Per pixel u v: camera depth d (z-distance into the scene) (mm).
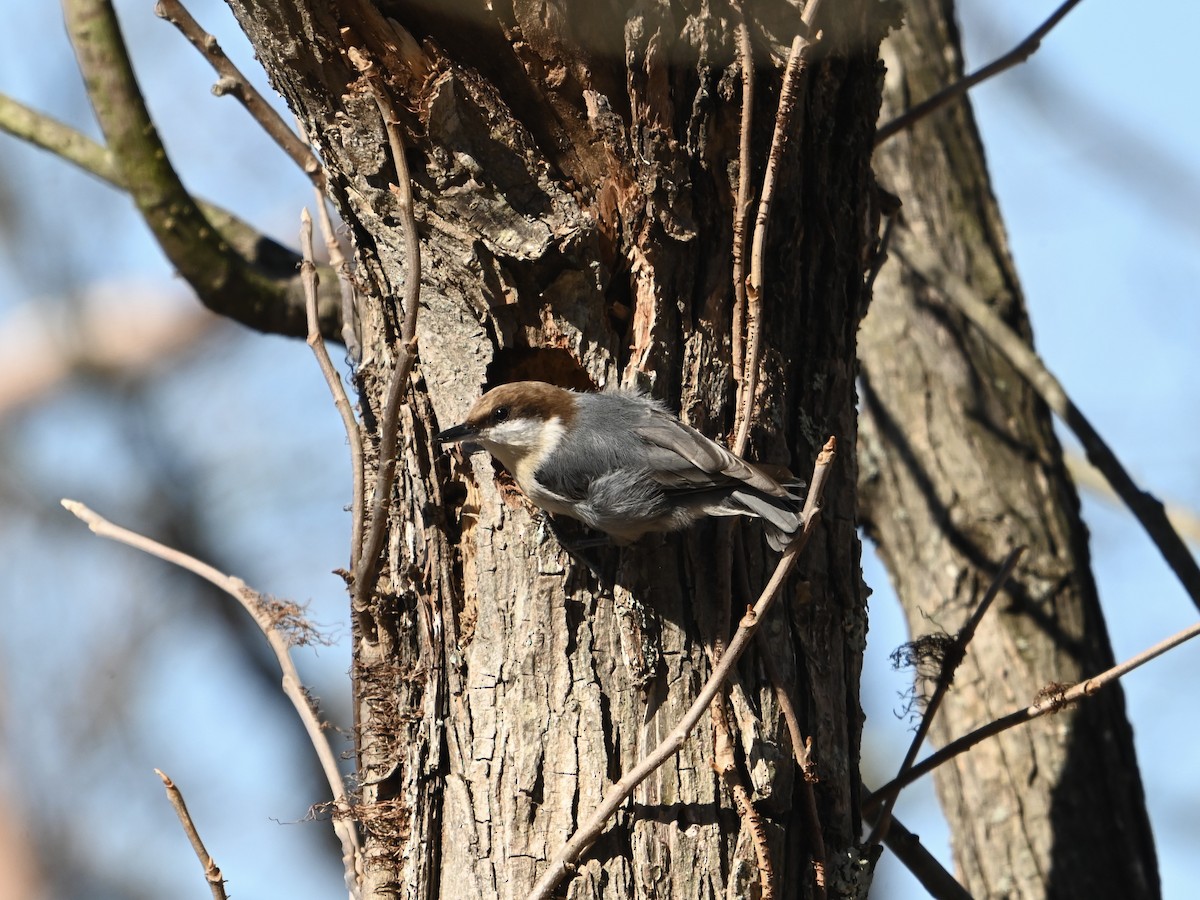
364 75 7512
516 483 8297
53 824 16016
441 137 7613
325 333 11211
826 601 8094
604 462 7660
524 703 7695
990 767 11523
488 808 7605
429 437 8258
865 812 8625
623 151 7828
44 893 15781
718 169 8016
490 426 7914
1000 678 11672
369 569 8086
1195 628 7793
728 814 7438
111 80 10367
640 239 7965
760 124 8023
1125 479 10844
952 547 12180
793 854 7594
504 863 7488
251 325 11109
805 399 8312
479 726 7770
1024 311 13234
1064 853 11156
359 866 8055
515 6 7613
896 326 13031
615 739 7578
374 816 8086
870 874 8094
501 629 7883
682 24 7754
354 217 8352
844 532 8297
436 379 8227
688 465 7566
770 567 8000
